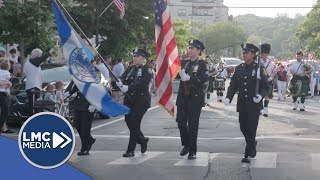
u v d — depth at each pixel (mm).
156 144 11445
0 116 12484
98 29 24375
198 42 9727
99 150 10680
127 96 9820
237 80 9656
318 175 8477
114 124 15336
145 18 26641
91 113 10016
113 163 9383
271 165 9211
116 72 19875
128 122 9922
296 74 19500
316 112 19016
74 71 9359
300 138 12391
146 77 9789
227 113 18375
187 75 9531
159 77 10000
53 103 13406
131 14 26359
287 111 19312
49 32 18375
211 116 17328
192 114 9633
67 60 9352
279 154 10234
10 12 16984
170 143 11602
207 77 9656
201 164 9305
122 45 25641
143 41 27312
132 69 9977
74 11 24266
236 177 8336
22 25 17484
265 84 9438
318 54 57062
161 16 9984
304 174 8547
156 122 15680
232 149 10812
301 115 17875
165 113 18344
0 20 17172
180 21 51938
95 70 9500
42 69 16344
